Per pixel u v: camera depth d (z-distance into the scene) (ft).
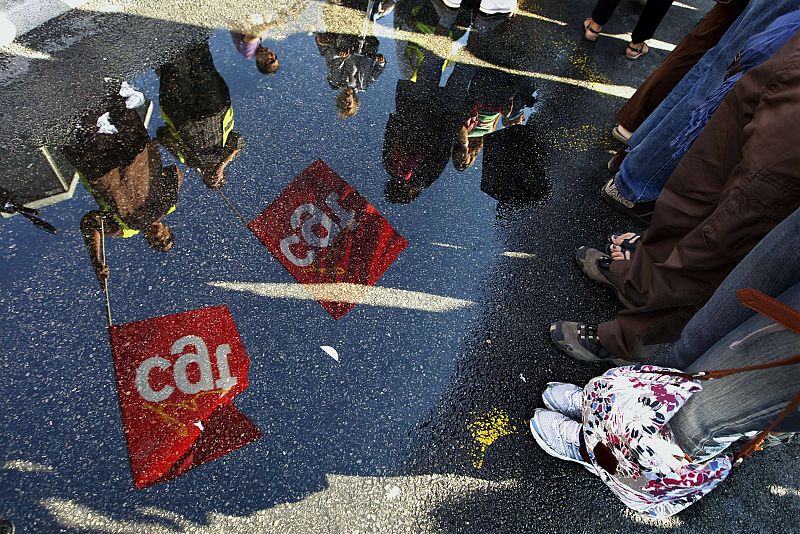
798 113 4.05
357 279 7.57
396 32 10.80
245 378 6.56
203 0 9.97
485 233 8.51
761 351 3.86
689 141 7.04
